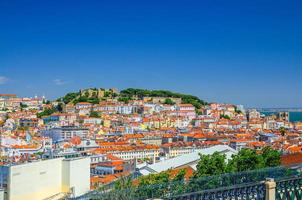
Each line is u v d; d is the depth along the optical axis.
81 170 64.94
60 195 59.09
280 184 31.94
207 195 29.27
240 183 31.95
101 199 32.03
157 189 29.48
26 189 57.53
